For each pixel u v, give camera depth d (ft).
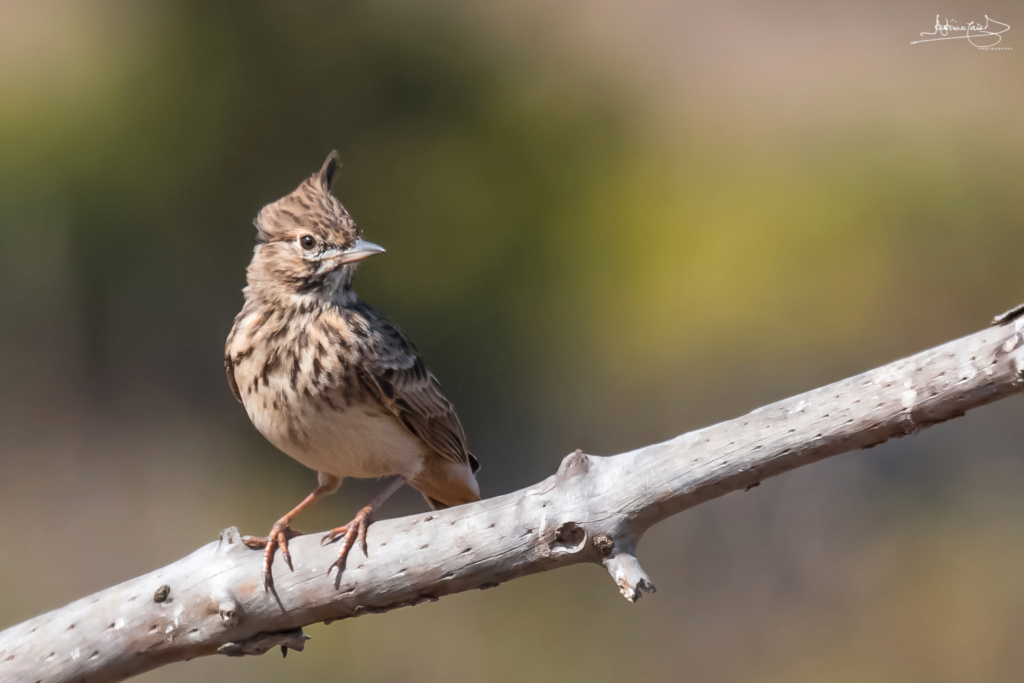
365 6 52.85
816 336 54.85
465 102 54.29
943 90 61.98
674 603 45.21
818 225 56.24
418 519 17.54
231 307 54.19
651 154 58.23
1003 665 41.68
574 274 54.70
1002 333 14.66
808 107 62.03
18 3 54.65
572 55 58.95
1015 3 67.10
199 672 39.37
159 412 53.62
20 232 52.24
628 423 53.31
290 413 21.54
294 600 17.60
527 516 16.88
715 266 55.31
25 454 50.90
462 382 52.85
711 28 68.03
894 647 42.27
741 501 48.32
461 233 53.57
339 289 22.34
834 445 15.57
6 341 52.44
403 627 43.29
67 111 53.01
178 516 49.34
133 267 53.26
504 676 42.24
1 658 17.93
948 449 49.78
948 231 56.39
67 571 45.55
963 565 44.62
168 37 52.24
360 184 53.06
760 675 41.45
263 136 52.65
